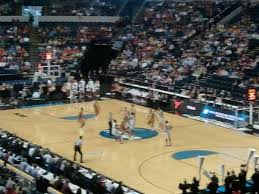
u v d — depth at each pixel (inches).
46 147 1042.1
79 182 807.7
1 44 1828.2
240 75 1493.6
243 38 1701.5
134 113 1266.0
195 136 1167.6
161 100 1455.5
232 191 760.3
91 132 1178.0
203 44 1743.4
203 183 852.0
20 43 1859.0
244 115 1274.6
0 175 724.0
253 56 1582.2
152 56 1754.4
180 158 990.4
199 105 1365.7
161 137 1151.0
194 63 1627.7
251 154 917.2
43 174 812.0
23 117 1323.8
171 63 1660.9
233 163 960.3
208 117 1338.6
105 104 1497.3
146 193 802.8
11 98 1492.4
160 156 1003.3
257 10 1841.8
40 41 1891.0
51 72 1659.7
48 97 1539.1
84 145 1071.0
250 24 1780.3
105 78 1640.0
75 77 1679.4
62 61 1766.7
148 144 1090.1
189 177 880.3
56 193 728.3
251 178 836.6
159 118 1246.3
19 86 1552.7
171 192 808.9
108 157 991.6
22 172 808.3
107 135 1153.4
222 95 1402.6
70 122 1273.4
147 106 1478.8
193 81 1546.5
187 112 1391.5
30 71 1718.8
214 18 1905.8
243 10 1878.7
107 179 846.5
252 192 794.8
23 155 914.7
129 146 1072.2
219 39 1743.4
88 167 926.4
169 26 1951.3
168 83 1535.4
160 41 1850.4
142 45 1847.9
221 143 1110.4
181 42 1808.6
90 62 1701.5
